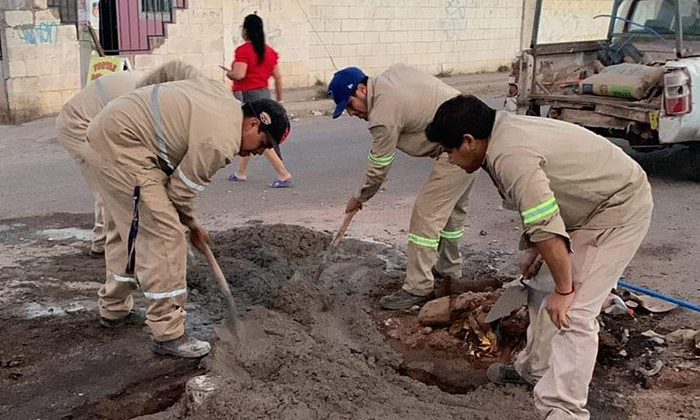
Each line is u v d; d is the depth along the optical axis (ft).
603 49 31.83
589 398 12.80
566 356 11.09
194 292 16.55
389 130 14.96
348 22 51.85
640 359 13.99
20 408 12.35
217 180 27.68
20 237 20.79
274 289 16.76
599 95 27.89
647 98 26.73
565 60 30.63
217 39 45.24
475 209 24.20
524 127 10.53
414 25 56.08
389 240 20.65
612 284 11.21
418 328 15.24
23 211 23.44
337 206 24.23
